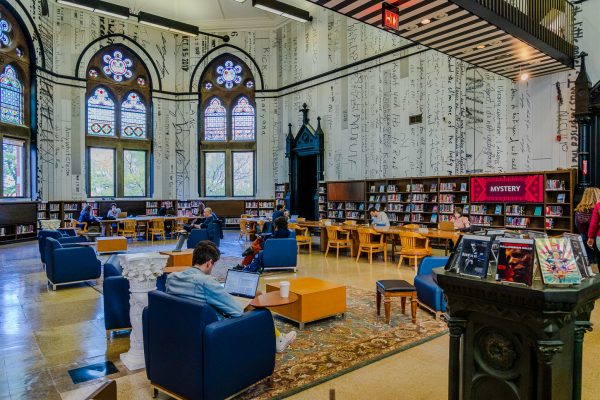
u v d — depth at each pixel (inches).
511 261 64.0
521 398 61.9
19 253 402.3
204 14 640.4
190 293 111.0
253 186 680.4
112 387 50.9
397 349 146.6
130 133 634.8
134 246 457.7
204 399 100.3
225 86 676.1
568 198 317.7
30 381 124.0
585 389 114.0
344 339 157.2
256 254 303.0
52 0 549.0
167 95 659.4
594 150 312.3
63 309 203.2
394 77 466.0
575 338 64.7
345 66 526.9
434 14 221.8
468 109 397.1
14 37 492.1
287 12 509.7
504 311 62.2
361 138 508.4
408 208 435.5
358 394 113.5
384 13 212.5
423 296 191.0
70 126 572.4
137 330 136.7
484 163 386.6
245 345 110.0
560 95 335.6
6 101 481.7
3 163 477.1
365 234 333.7
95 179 605.6
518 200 342.6
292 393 114.0
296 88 613.6
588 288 60.1
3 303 214.4
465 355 69.2
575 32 318.7
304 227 405.1
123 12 502.9
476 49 274.5
